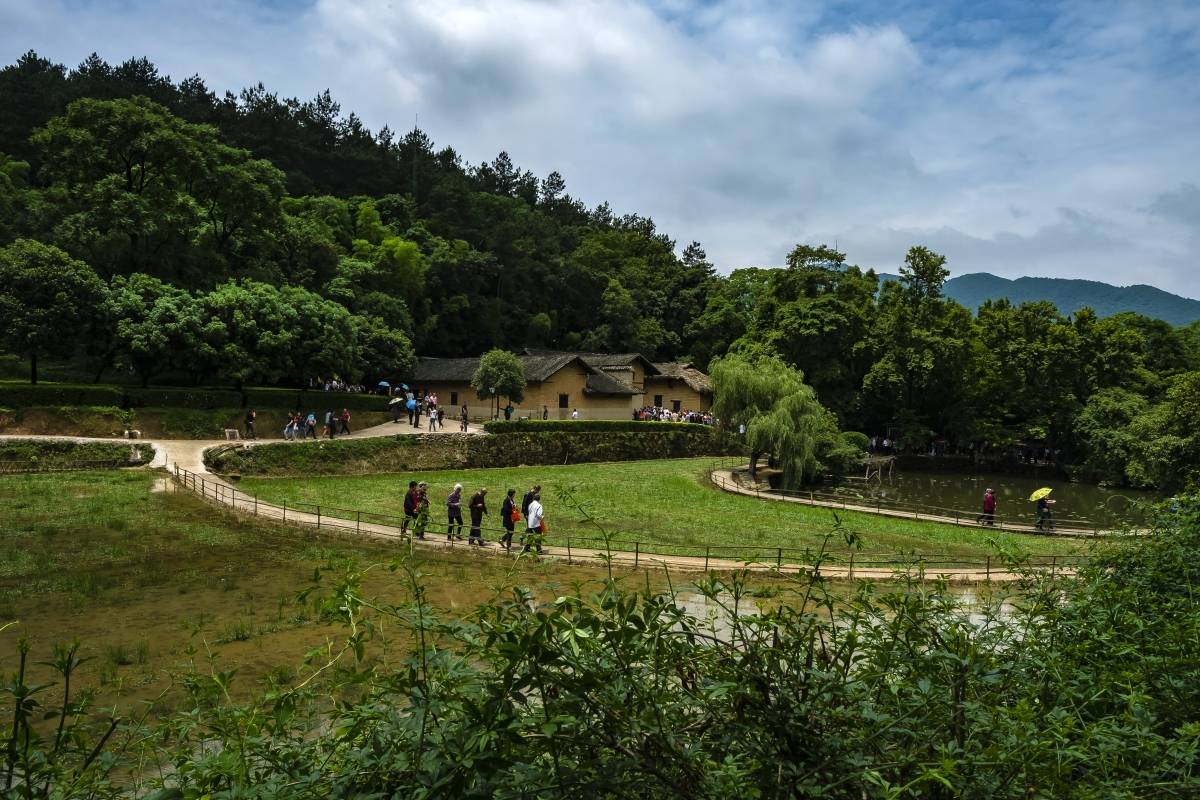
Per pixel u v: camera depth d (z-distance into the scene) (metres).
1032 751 2.96
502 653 2.65
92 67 93.81
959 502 43.84
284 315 41.94
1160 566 6.26
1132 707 3.55
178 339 37.59
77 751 3.42
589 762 2.82
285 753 3.43
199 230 47.44
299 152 88.38
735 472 45.78
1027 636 4.64
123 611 14.80
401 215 83.94
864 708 3.22
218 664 11.80
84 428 34.66
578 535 24.48
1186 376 46.81
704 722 3.30
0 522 21.88
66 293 34.88
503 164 140.00
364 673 3.04
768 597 3.97
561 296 88.12
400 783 2.87
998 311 68.12
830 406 65.81
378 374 55.16
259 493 29.72
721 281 97.81
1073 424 57.78
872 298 75.44
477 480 37.41
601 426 50.53
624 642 2.89
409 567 3.20
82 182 45.91
